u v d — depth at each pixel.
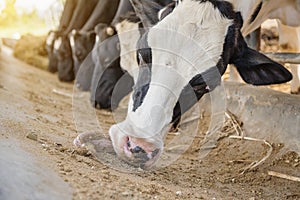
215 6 4.94
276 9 7.01
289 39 7.99
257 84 5.52
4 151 3.50
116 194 3.32
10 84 9.67
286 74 5.38
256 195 4.60
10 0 25.23
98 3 12.34
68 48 13.22
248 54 5.20
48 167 3.49
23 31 24.30
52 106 7.97
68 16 15.02
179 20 4.81
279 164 5.47
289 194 4.70
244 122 6.43
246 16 5.61
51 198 2.93
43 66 15.88
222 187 4.71
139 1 5.43
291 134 5.82
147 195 3.54
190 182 4.62
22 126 4.92
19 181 3.00
